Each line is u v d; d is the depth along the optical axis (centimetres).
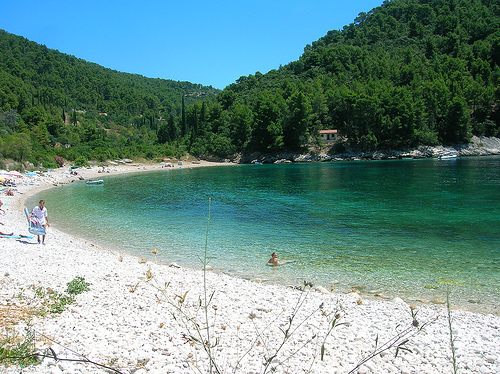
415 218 3062
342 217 3184
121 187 5847
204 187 5719
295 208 3672
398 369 905
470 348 1030
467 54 15825
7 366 812
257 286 1588
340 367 898
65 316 1144
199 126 13925
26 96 16462
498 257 2045
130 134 16862
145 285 1483
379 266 1944
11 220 3061
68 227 2977
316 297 1472
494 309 1429
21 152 7394
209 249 2312
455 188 4644
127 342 990
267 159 11975
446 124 11825
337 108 12681
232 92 16175
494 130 12425
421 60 16238
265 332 1096
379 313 1318
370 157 11469
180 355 928
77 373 806
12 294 1295
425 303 1482
